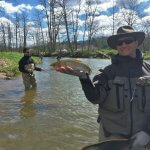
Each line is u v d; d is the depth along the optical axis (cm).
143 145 108
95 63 1177
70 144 200
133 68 116
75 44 2291
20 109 296
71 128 234
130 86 114
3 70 613
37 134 218
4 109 295
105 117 117
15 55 1040
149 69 119
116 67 116
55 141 205
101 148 112
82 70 110
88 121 254
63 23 2220
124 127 113
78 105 318
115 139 111
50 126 238
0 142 200
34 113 280
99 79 115
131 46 117
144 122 112
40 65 981
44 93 395
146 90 112
